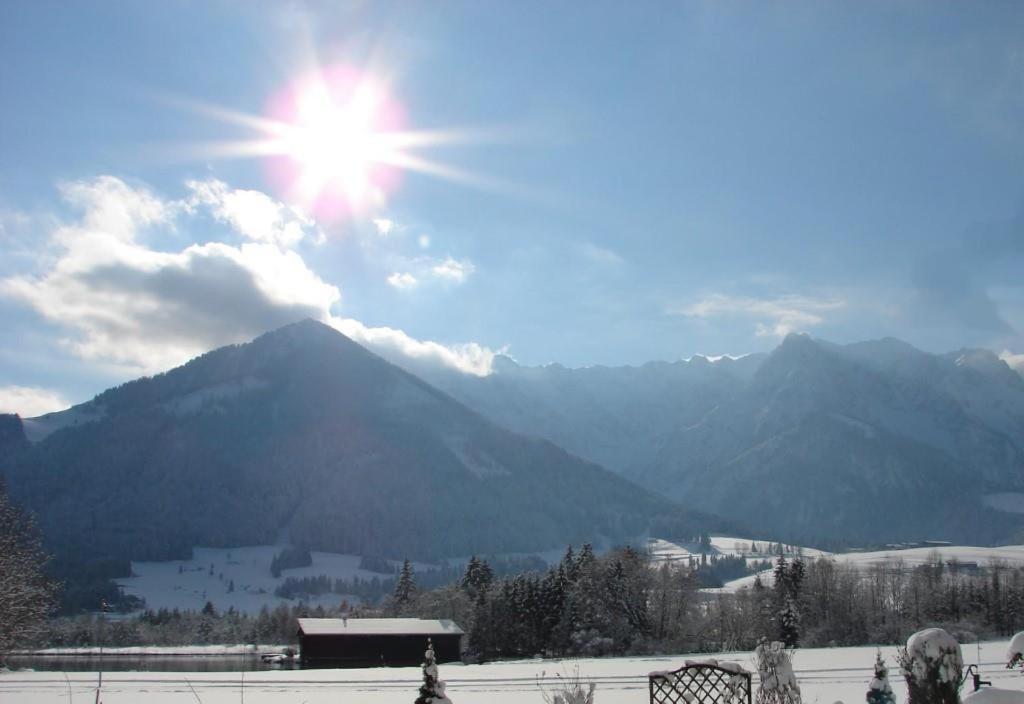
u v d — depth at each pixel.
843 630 103.75
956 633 96.62
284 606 189.00
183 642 150.75
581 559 114.94
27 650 63.66
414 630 93.44
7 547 56.22
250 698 38.66
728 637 105.56
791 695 17.25
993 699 14.39
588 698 17.67
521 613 106.00
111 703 36.69
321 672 57.72
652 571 110.69
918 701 15.09
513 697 37.53
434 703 17.05
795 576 109.88
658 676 18.61
